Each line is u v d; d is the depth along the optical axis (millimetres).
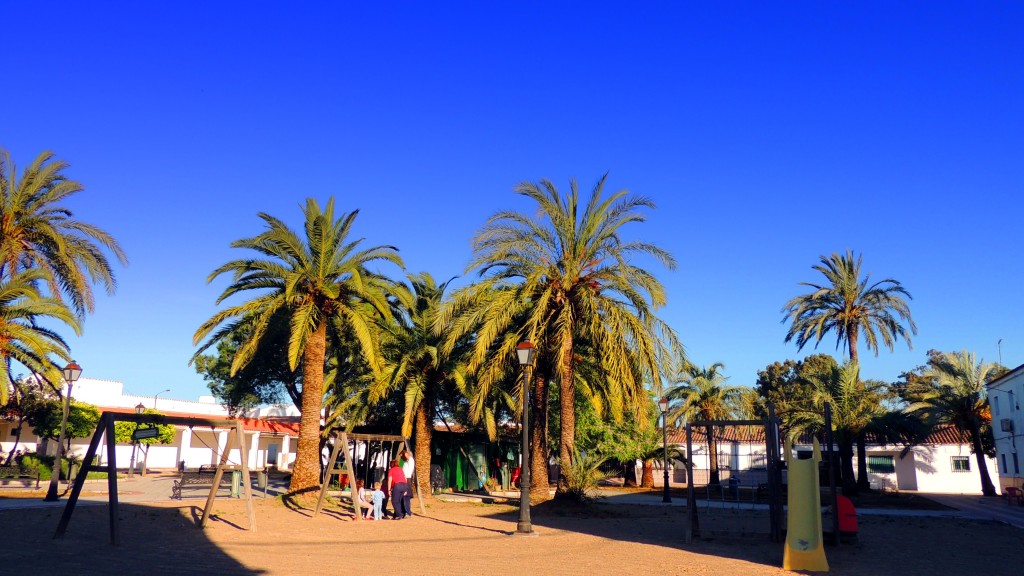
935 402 42875
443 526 18672
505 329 25625
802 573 12195
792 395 59094
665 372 23938
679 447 48906
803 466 13086
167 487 29656
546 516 22062
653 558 13562
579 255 24172
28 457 33938
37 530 14648
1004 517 25625
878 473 48844
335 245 23906
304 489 23016
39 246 29594
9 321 26609
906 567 13109
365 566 11828
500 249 23406
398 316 26828
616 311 23047
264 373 40719
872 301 42094
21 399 35844
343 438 20531
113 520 13258
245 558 12219
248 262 22594
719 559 13617
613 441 38000
